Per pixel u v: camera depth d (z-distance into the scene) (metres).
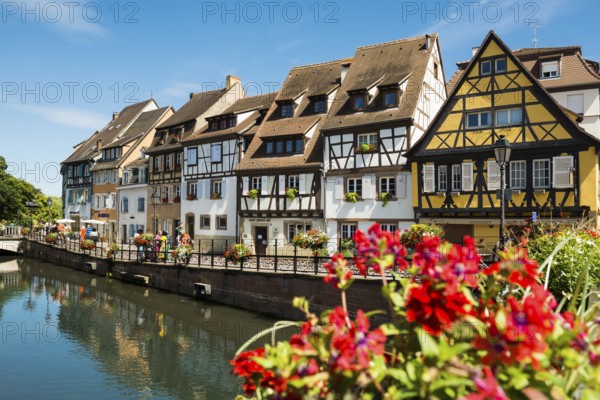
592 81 21.70
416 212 21.00
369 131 22.81
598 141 17.20
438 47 25.28
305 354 1.92
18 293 22.70
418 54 24.58
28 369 11.45
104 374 11.08
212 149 29.84
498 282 2.34
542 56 24.02
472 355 1.89
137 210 36.84
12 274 29.55
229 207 28.50
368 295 12.91
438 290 1.88
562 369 1.90
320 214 24.09
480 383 1.50
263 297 16.59
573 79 22.31
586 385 1.77
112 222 40.28
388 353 2.12
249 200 26.67
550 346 1.73
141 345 13.59
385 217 22.22
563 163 17.83
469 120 20.00
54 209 58.25
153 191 35.00
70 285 24.70
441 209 20.25
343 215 23.39
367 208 22.72
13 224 48.16
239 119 29.36
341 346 1.83
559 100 22.42
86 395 9.73
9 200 44.72
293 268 16.56
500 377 1.64
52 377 10.87
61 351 13.02
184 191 31.55
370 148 22.62
